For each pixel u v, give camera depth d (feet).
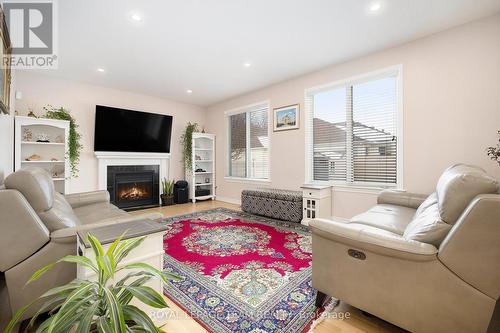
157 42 9.07
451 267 3.47
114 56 10.27
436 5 6.99
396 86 9.69
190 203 17.04
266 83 13.87
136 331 2.70
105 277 2.71
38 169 5.48
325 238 4.68
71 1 6.68
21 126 11.18
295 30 8.30
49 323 2.23
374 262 4.12
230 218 12.37
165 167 16.81
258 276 6.22
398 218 6.66
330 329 4.30
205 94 16.05
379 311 4.11
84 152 13.64
